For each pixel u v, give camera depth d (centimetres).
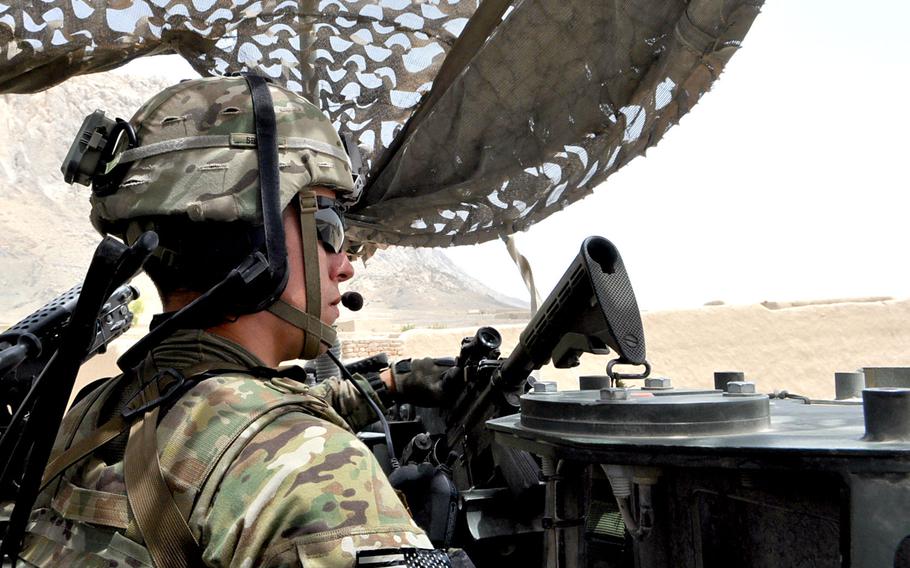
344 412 204
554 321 168
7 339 116
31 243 14550
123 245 80
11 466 89
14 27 267
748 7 207
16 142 17825
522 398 155
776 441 112
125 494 92
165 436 94
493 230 299
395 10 302
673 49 227
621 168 255
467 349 218
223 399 96
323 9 299
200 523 87
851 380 192
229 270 108
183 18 283
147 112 112
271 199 106
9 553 89
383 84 311
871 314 1083
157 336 102
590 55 257
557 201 280
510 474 231
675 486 136
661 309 1150
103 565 89
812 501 115
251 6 289
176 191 106
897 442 103
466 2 300
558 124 270
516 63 275
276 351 116
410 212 316
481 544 232
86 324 82
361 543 81
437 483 222
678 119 231
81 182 114
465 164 297
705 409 124
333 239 120
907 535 98
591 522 178
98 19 275
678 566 136
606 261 152
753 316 1124
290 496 84
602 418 131
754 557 134
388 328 3438
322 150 115
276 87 118
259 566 83
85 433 106
